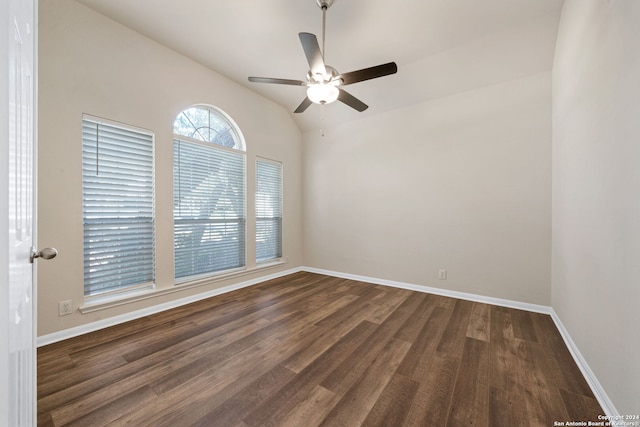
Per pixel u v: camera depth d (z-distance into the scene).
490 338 2.15
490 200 2.97
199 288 3.08
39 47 2.00
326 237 4.36
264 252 4.04
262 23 2.41
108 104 2.34
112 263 2.42
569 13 2.03
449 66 2.91
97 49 2.28
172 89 2.81
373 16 2.28
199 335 2.19
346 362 1.81
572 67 1.98
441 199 3.28
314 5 2.18
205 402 1.43
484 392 1.52
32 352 0.92
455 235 3.19
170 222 2.80
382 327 2.36
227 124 3.52
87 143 2.26
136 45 2.53
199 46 2.75
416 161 3.46
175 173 2.90
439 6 2.16
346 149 4.12
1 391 0.48
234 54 2.88
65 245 2.12
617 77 1.30
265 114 3.95
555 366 1.77
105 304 2.32
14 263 0.59
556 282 2.47
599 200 1.51
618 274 1.28
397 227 3.62
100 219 2.35
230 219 3.52
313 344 2.06
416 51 2.76
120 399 1.45
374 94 3.51
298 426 1.28
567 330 2.10
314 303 2.97
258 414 1.35
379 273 3.79
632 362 1.15
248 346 2.02
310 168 4.54
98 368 1.73
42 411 1.35
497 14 2.26
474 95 3.05
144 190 2.63
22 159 0.71
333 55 2.82
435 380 1.62
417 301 3.04
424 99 3.37
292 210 4.47
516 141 2.81
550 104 2.64
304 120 4.38
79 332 2.17
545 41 2.45
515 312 2.71
